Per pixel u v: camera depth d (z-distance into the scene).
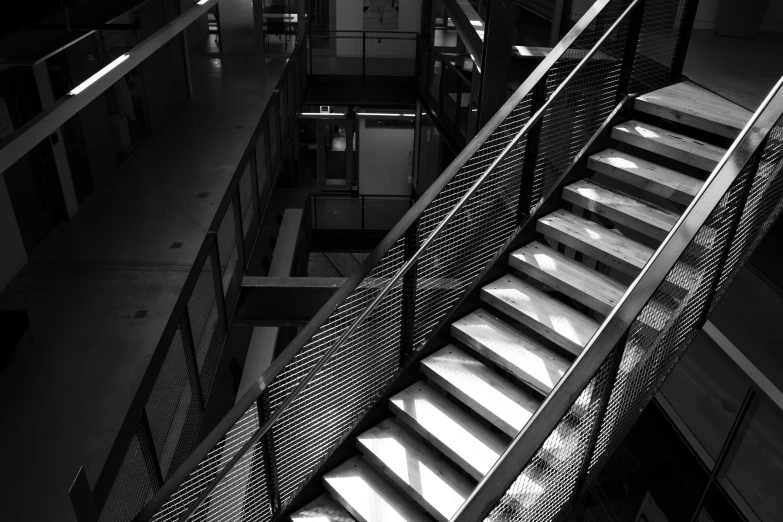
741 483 5.94
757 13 8.40
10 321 6.31
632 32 5.29
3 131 7.43
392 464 4.48
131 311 7.25
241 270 7.64
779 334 5.25
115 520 4.08
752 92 6.12
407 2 17.94
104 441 5.57
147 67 12.02
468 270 5.01
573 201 5.14
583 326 4.52
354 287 4.51
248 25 17.80
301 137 22.05
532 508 3.50
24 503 5.02
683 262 3.47
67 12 5.92
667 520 7.05
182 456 5.45
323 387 4.42
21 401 5.99
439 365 4.77
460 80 11.06
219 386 8.70
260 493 4.46
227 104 14.09
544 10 10.51
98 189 10.09
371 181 19.97
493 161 4.90
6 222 7.64
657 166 5.12
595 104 5.38
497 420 4.33
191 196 9.92
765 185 4.01
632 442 7.73
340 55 18.52
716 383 6.29
